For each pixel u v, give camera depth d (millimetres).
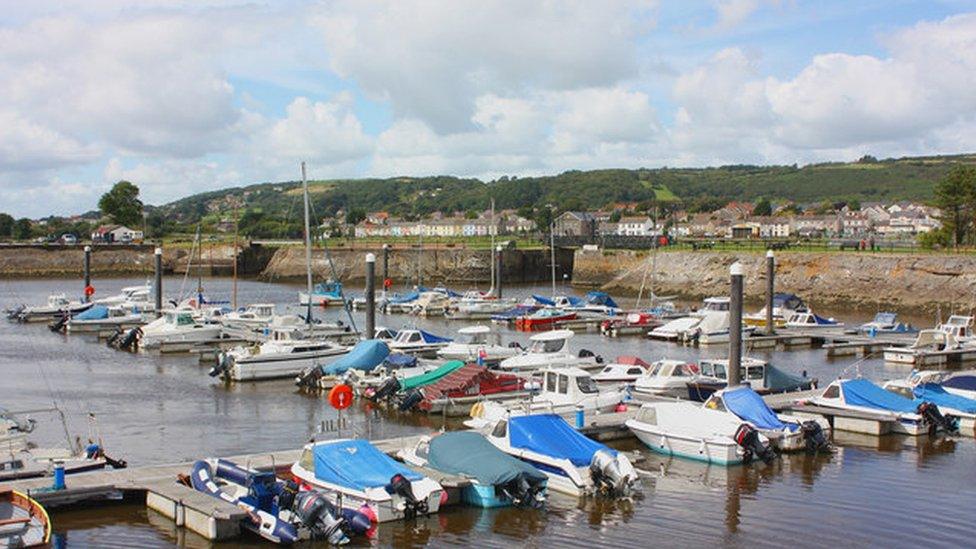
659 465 27297
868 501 23812
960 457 28359
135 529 21109
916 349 52188
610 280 118312
